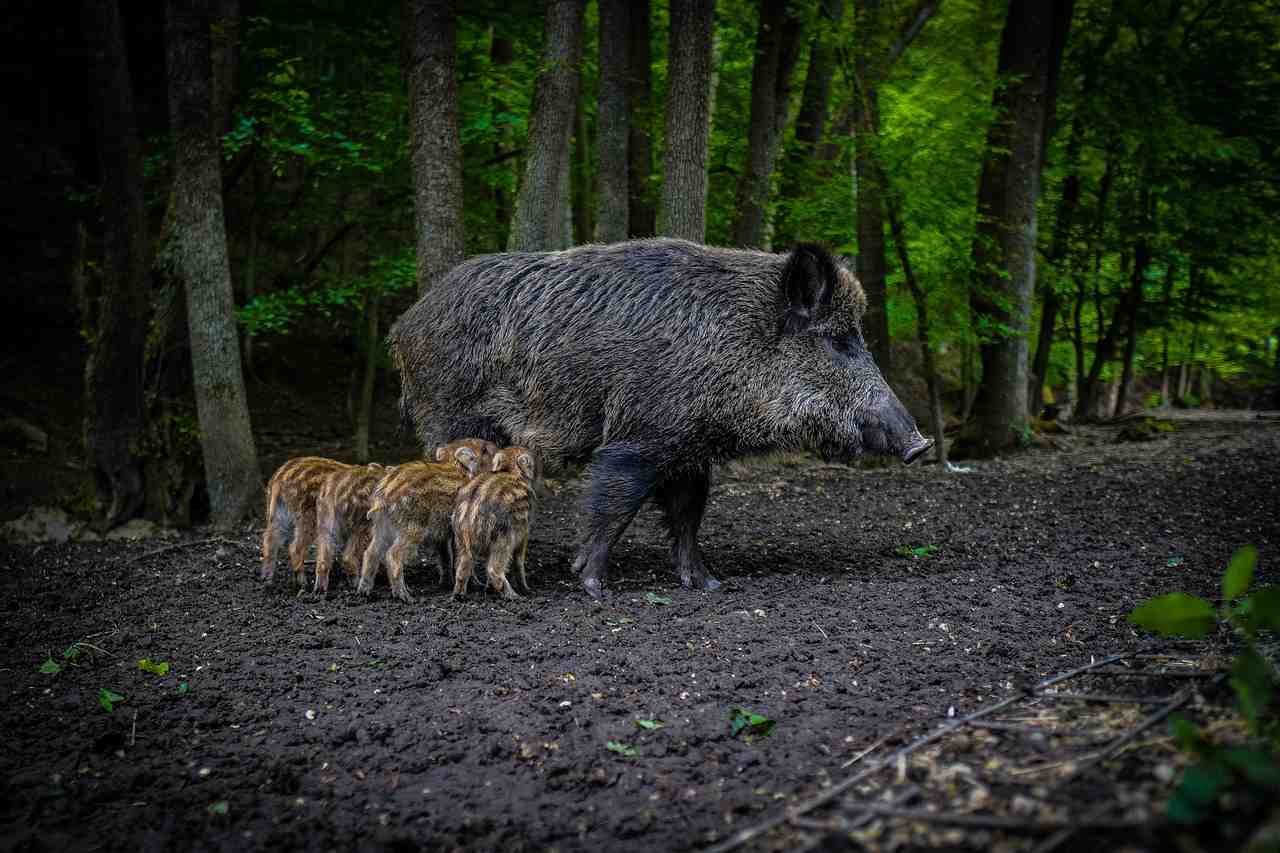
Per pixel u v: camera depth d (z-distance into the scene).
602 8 9.12
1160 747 2.94
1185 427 17.59
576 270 5.95
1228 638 4.52
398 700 4.29
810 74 13.02
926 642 4.89
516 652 4.84
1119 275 18.52
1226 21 15.09
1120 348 23.27
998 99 12.18
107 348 8.02
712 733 3.82
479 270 6.17
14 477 9.56
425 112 8.01
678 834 3.01
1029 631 5.04
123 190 7.93
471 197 12.26
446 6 7.99
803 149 13.11
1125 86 13.88
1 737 4.02
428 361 6.23
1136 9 13.94
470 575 6.22
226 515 8.20
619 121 9.23
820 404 5.82
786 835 2.78
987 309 12.41
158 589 6.26
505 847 3.01
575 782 3.45
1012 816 2.63
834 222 11.94
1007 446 12.58
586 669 4.60
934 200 11.73
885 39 11.45
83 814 3.37
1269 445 14.01
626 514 5.83
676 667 4.59
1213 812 2.35
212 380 8.09
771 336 5.80
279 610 5.67
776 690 4.29
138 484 8.19
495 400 6.07
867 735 3.72
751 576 6.38
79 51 13.45
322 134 9.66
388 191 11.87
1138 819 2.41
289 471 6.09
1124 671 4.04
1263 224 15.86
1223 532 7.70
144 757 3.82
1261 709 2.86
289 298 10.85
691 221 8.46
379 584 6.23
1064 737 3.23
